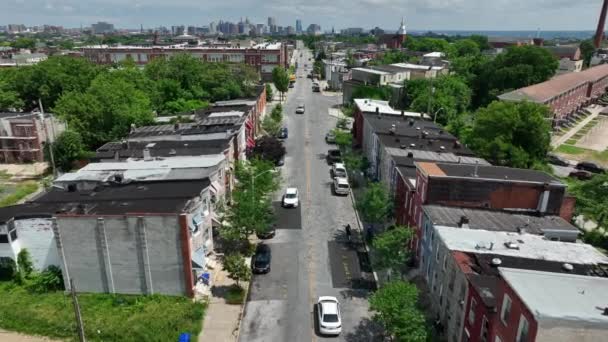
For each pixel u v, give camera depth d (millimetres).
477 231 31391
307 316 31906
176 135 56406
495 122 59469
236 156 56375
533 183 34375
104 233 31500
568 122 103562
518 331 19188
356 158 61125
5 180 61406
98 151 53344
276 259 39562
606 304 18406
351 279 36750
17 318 30391
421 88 103562
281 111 100312
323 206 51500
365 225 46469
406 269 37844
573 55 172250
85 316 30547
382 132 57469
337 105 117750
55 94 90188
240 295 33781
